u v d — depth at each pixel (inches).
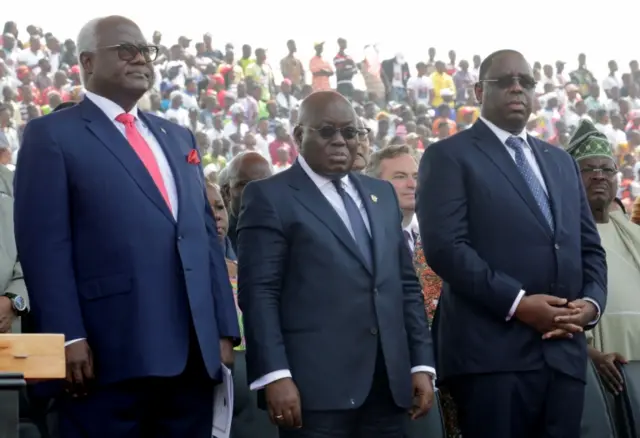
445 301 228.7
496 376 218.4
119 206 187.2
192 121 958.4
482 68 233.0
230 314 195.2
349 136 210.1
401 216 219.3
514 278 219.5
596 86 1098.7
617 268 270.8
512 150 228.8
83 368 181.3
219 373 188.1
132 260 185.8
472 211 222.7
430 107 1091.3
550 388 218.2
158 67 991.6
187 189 195.2
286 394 197.5
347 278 204.2
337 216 207.5
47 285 182.7
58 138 188.7
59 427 187.2
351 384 201.0
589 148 274.8
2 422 154.6
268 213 206.1
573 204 227.9
